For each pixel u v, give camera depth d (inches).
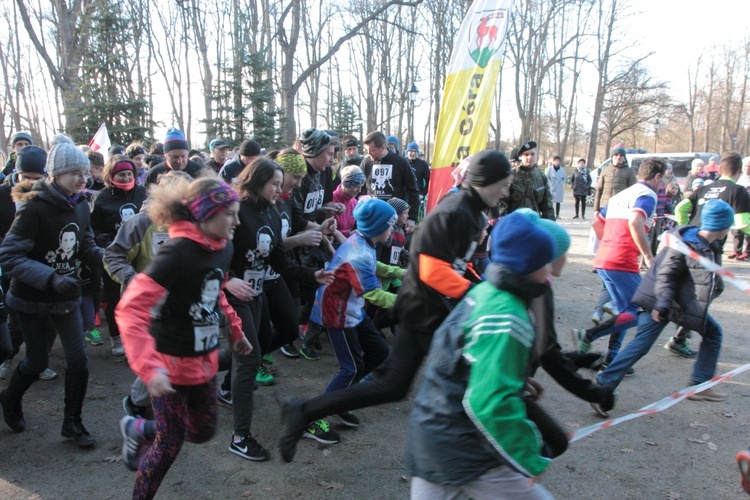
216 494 123.0
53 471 131.3
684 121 2262.6
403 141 1717.5
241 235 136.3
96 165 237.8
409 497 122.6
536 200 281.0
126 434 107.2
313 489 125.3
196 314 102.6
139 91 1110.4
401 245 217.0
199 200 97.0
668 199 436.5
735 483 130.4
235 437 137.5
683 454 143.1
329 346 224.7
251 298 130.0
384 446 145.6
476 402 70.0
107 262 141.3
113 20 617.9
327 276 139.9
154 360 90.9
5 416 145.9
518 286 73.4
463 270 116.2
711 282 157.3
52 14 1156.5
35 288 130.1
